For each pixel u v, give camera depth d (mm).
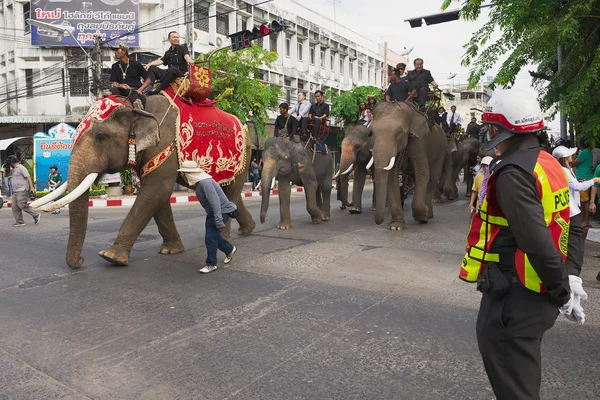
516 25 7812
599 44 8203
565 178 2307
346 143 11492
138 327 4422
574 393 3199
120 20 24188
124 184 21875
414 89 10008
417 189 10008
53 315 4750
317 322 4504
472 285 5656
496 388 2336
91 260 7117
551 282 2119
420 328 4332
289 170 9680
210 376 3482
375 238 8586
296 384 3352
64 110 25141
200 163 7270
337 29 38656
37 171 21219
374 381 3381
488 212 2332
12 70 25938
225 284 5758
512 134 2324
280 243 8180
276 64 31500
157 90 7195
